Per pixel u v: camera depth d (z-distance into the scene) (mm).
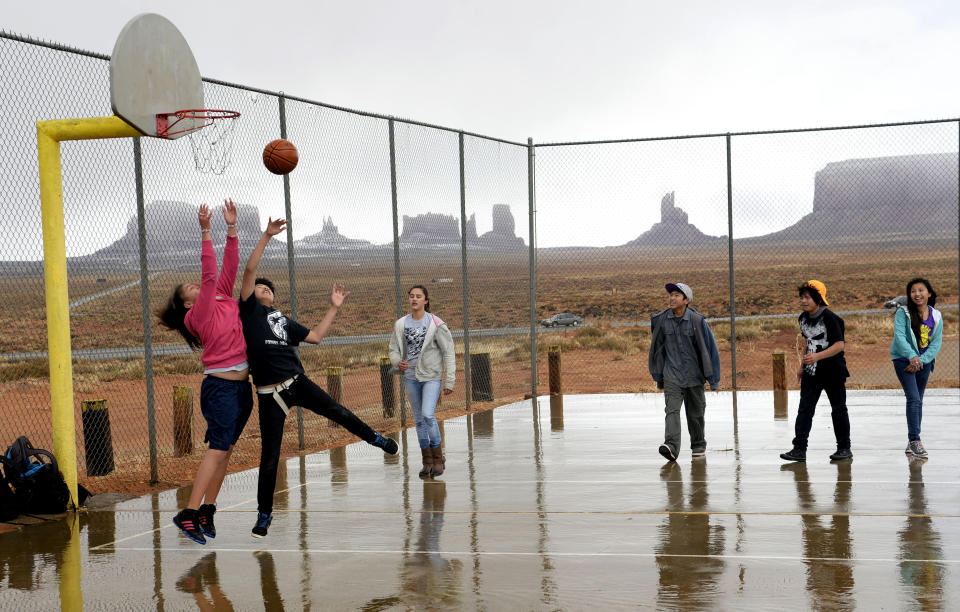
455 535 6047
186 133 7398
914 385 8555
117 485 8172
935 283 77625
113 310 13672
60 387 7059
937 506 6520
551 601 4578
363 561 5441
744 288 73188
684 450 9398
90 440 8688
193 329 5867
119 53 6512
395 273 11344
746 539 5730
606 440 10094
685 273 84625
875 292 74250
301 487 7895
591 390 15836
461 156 12961
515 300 14977
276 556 5613
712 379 8734
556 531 6090
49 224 7039
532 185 14641
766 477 7797
